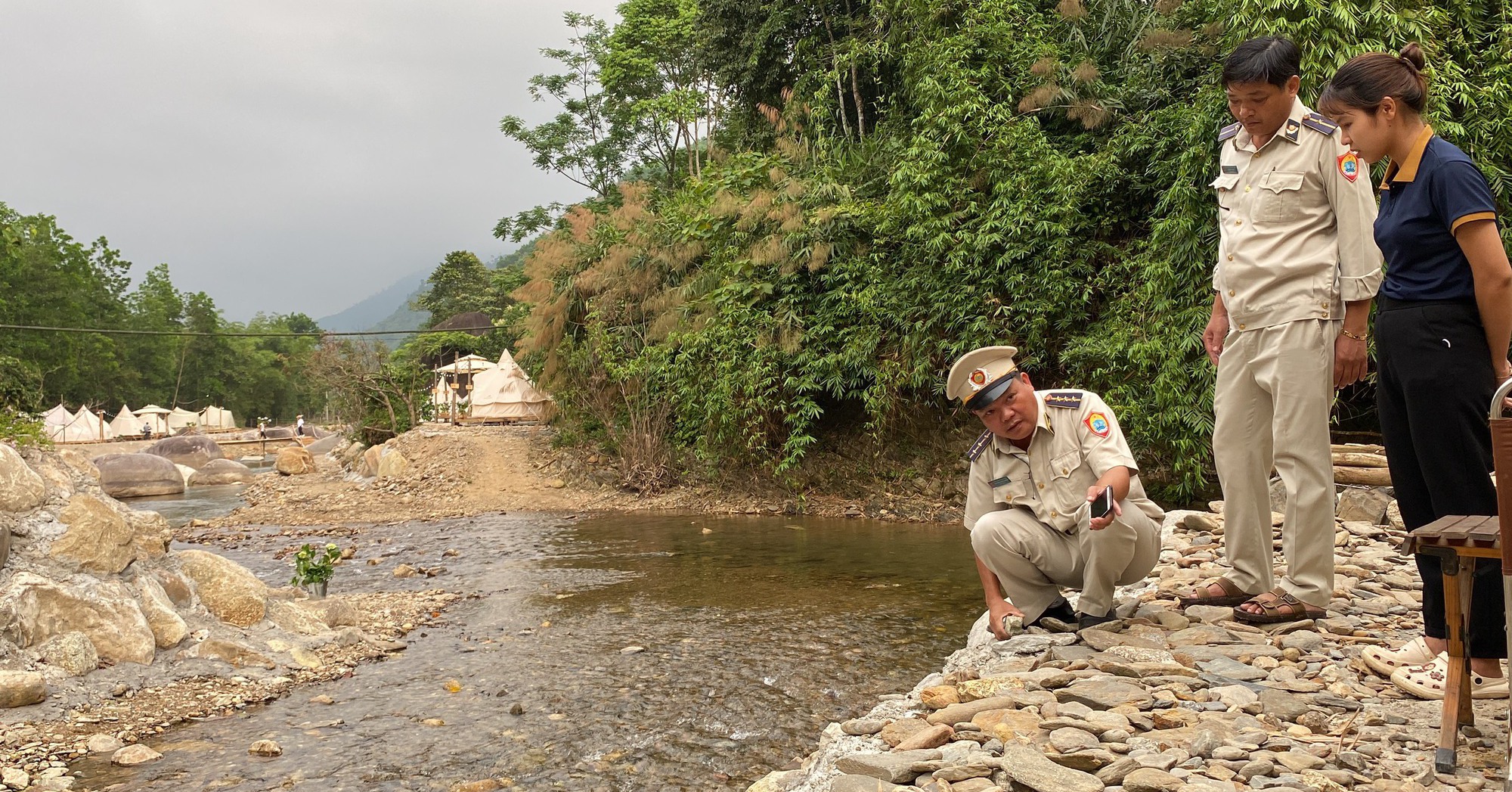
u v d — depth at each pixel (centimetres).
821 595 828
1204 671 323
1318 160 332
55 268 5400
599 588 895
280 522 1548
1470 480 267
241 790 414
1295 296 338
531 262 2173
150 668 576
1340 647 344
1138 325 1099
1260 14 939
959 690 340
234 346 8719
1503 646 265
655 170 3366
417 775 431
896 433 1473
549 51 3422
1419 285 272
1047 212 1188
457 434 2262
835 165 1653
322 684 588
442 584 937
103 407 6350
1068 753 257
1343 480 687
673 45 2953
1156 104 1228
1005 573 388
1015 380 361
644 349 1809
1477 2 989
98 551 602
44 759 451
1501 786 223
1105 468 354
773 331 1514
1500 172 888
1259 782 232
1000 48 1340
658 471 1700
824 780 294
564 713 520
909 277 1361
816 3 1989
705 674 591
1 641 539
